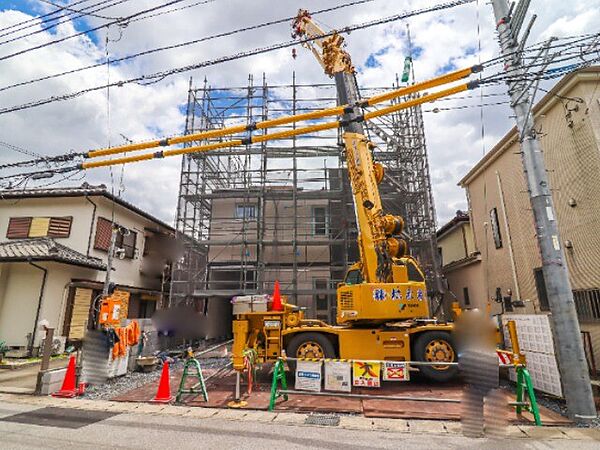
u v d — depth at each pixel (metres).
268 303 9.77
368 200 8.77
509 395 7.07
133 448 4.67
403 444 4.77
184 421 5.80
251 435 5.13
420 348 8.46
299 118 7.25
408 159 16.89
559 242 6.29
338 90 10.33
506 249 13.02
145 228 18.98
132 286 17.25
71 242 14.73
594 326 8.63
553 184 10.08
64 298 13.54
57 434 5.19
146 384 8.53
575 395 5.68
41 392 7.55
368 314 8.17
